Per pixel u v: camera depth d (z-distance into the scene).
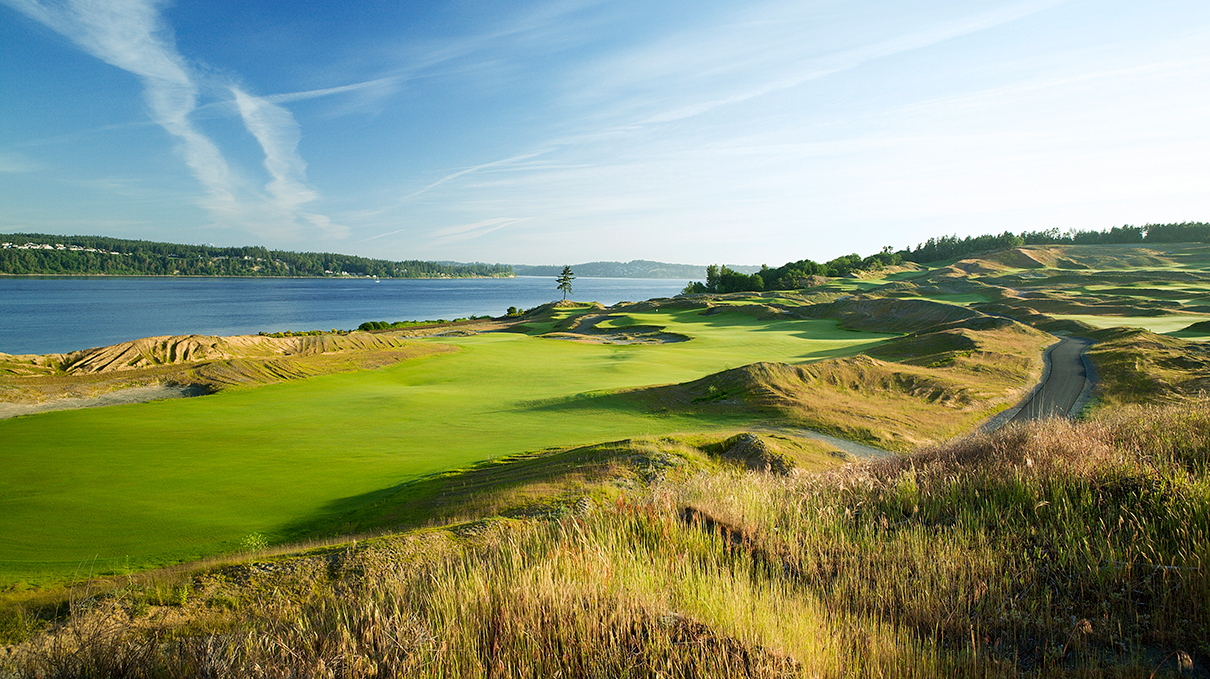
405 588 5.14
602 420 28.62
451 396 36.94
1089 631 3.97
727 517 6.49
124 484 18.83
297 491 18.06
